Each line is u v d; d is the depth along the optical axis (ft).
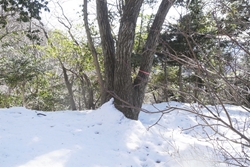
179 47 27.40
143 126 19.35
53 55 44.29
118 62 20.54
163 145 16.85
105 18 22.38
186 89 7.20
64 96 59.72
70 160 13.29
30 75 44.21
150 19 44.62
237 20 6.06
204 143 17.11
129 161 14.37
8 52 47.73
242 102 6.47
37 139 15.52
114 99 21.09
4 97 49.06
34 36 33.42
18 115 20.58
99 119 20.04
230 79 5.88
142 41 47.37
